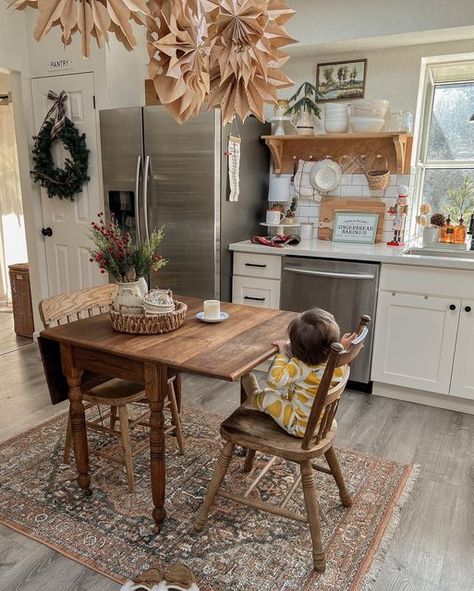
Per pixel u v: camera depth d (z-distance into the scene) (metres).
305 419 1.59
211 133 2.94
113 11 0.81
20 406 2.83
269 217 3.50
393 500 1.97
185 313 2.00
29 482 2.08
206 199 3.04
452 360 2.73
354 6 2.99
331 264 2.95
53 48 3.48
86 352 1.80
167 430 2.22
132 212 3.33
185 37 0.89
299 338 1.53
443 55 3.08
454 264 2.60
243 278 3.29
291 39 1.08
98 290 2.25
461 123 3.38
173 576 1.48
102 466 2.20
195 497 1.98
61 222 3.78
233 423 1.72
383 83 3.27
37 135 3.66
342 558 1.66
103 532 1.78
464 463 2.27
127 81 3.52
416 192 3.55
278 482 2.10
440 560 1.66
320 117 3.45
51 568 1.62
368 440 2.47
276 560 1.65
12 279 4.11
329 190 3.50
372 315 2.89
